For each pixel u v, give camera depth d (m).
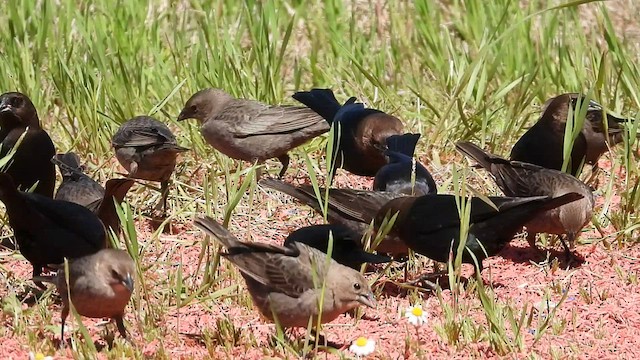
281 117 15.37
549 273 12.51
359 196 12.78
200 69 17.47
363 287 10.49
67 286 10.07
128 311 11.44
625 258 12.81
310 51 19.16
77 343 10.36
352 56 17.47
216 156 15.61
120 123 16.19
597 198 14.56
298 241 11.53
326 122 15.48
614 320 11.34
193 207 13.91
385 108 17.03
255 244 10.70
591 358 10.52
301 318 10.51
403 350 10.62
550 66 17.78
